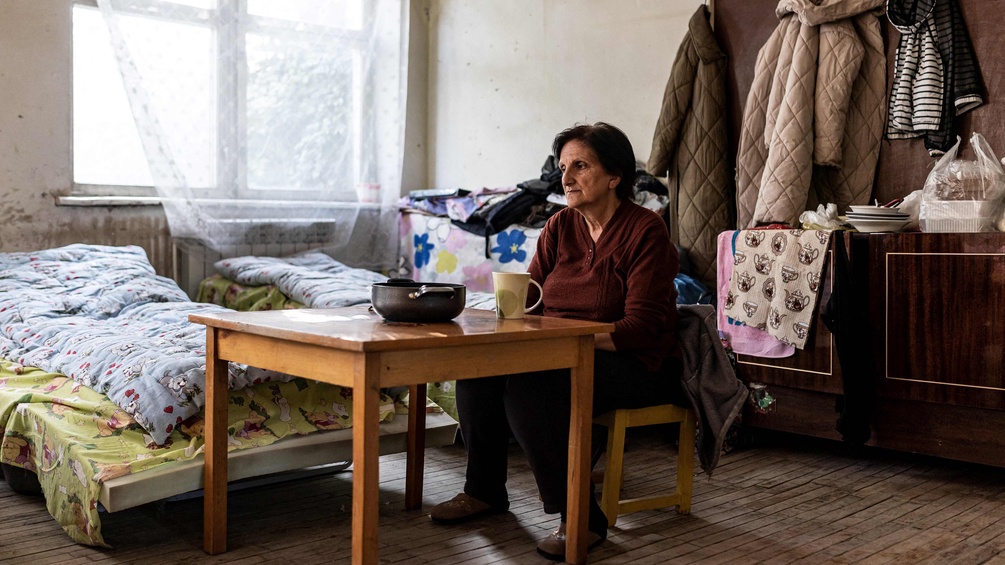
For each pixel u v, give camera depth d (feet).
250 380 7.27
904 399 9.23
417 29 16.80
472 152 16.29
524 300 6.40
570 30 14.48
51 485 6.96
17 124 12.80
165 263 14.06
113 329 9.08
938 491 8.70
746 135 11.58
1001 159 9.75
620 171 7.14
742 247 10.27
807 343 9.68
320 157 15.34
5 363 8.71
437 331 5.43
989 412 8.70
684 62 12.23
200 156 14.01
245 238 14.53
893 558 6.66
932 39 10.23
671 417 7.45
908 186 10.74
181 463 6.63
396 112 15.92
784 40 11.16
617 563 6.42
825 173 11.27
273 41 14.69
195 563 6.31
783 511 7.88
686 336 7.31
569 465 6.28
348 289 12.03
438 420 8.27
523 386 6.39
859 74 10.91
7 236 12.81
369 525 5.02
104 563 6.29
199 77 13.91
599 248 7.28
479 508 7.35
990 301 8.52
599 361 6.89
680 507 7.68
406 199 15.85
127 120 13.79
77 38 13.28
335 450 7.55
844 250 9.30
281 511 7.57
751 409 10.40
